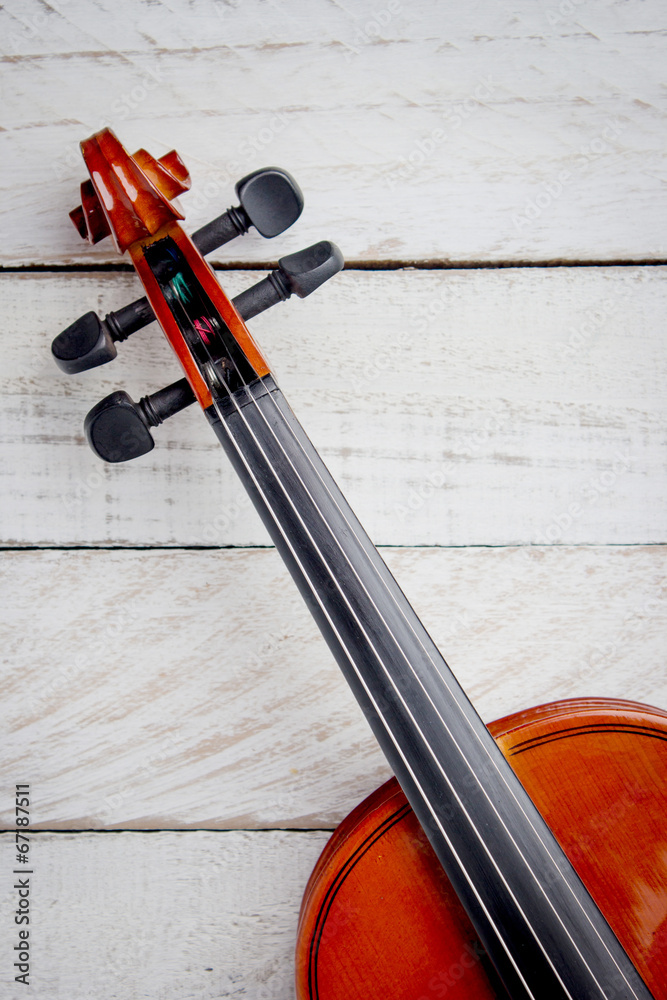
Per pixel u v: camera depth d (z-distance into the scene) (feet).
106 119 1.87
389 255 1.89
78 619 1.89
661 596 1.90
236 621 1.89
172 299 1.69
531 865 1.63
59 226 1.87
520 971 1.63
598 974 1.62
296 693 1.89
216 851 1.89
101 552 1.89
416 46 1.87
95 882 1.89
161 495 1.89
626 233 1.89
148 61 1.86
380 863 1.68
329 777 1.89
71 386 1.88
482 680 1.90
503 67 1.87
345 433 1.89
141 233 1.69
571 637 1.90
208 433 1.88
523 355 1.89
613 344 1.90
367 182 1.88
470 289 1.89
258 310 1.71
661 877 1.67
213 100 1.87
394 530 1.90
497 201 1.89
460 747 1.65
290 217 1.71
